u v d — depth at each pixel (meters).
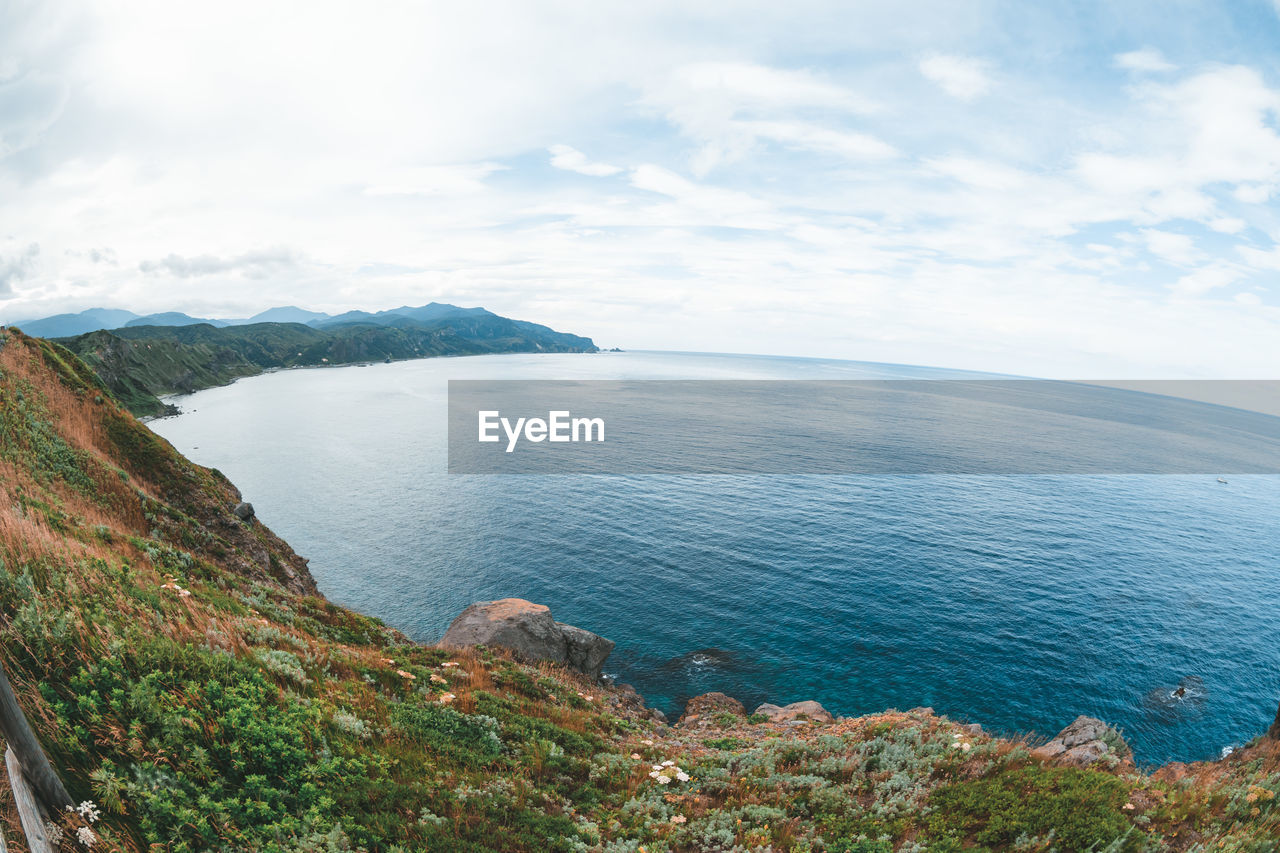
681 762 13.41
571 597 59.19
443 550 72.31
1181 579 70.19
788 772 12.81
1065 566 72.12
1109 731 13.07
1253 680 48.28
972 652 50.06
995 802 9.77
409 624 55.59
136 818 6.50
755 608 56.69
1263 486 146.00
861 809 10.36
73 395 30.84
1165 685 47.06
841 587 62.00
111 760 6.95
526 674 19.14
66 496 20.33
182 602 11.71
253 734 8.25
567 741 13.36
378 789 8.48
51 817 5.82
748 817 10.35
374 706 11.30
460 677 16.02
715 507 91.75
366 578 64.44
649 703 41.97
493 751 11.55
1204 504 118.12
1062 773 10.41
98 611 9.25
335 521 83.38
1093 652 51.22
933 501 100.75
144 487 28.47
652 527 81.38
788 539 77.19
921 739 13.26
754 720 27.97
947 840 8.86
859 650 49.72
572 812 9.99
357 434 154.38
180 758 7.43
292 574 32.94
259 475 108.88
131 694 7.71
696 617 54.69
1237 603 63.47
